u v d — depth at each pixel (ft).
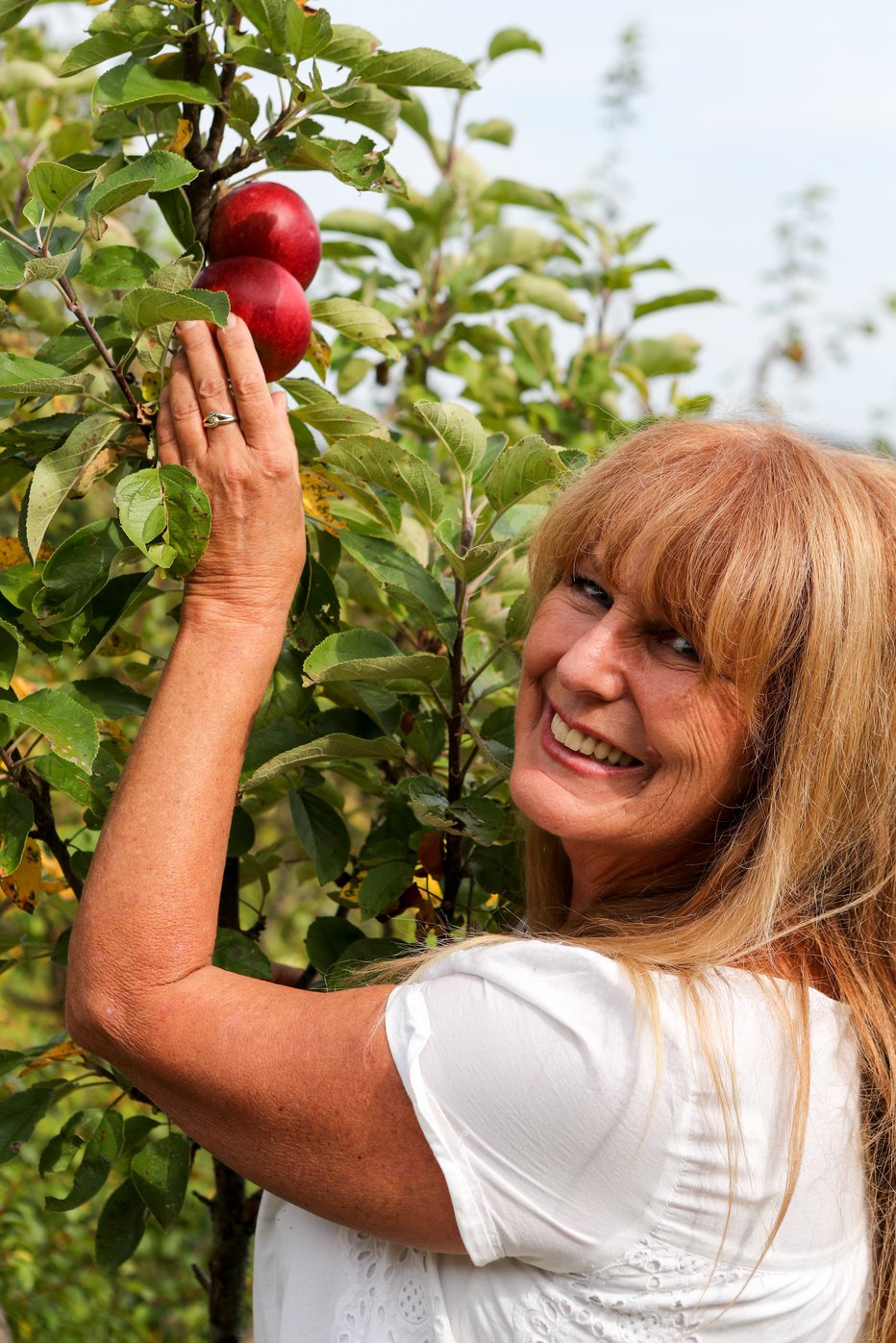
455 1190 3.65
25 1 5.25
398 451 5.28
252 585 4.43
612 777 4.37
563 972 3.77
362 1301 4.06
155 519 4.26
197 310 4.20
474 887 6.49
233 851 5.83
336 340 9.25
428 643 6.82
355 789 10.32
